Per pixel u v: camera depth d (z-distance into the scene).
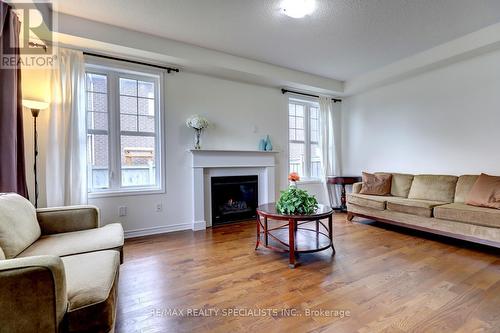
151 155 3.58
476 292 1.86
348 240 3.11
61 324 0.98
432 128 3.90
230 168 4.07
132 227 3.34
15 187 2.15
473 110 3.42
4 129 2.08
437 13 2.67
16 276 0.92
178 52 3.27
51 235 1.92
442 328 1.46
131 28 2.95
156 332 1.46
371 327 1.48
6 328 0.91
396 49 3.54
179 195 3.68
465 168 3.52
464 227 2.79
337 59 3.87
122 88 3.39
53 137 2.80
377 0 2.45
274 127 4.58
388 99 4.53
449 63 3.57
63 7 2.52
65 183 2.84
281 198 2.66
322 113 5.06
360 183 4.30
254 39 3.22
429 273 2.18
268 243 2.77
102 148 3.26
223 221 4.06
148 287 1.97
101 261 1.41
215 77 3.96
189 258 2.56
